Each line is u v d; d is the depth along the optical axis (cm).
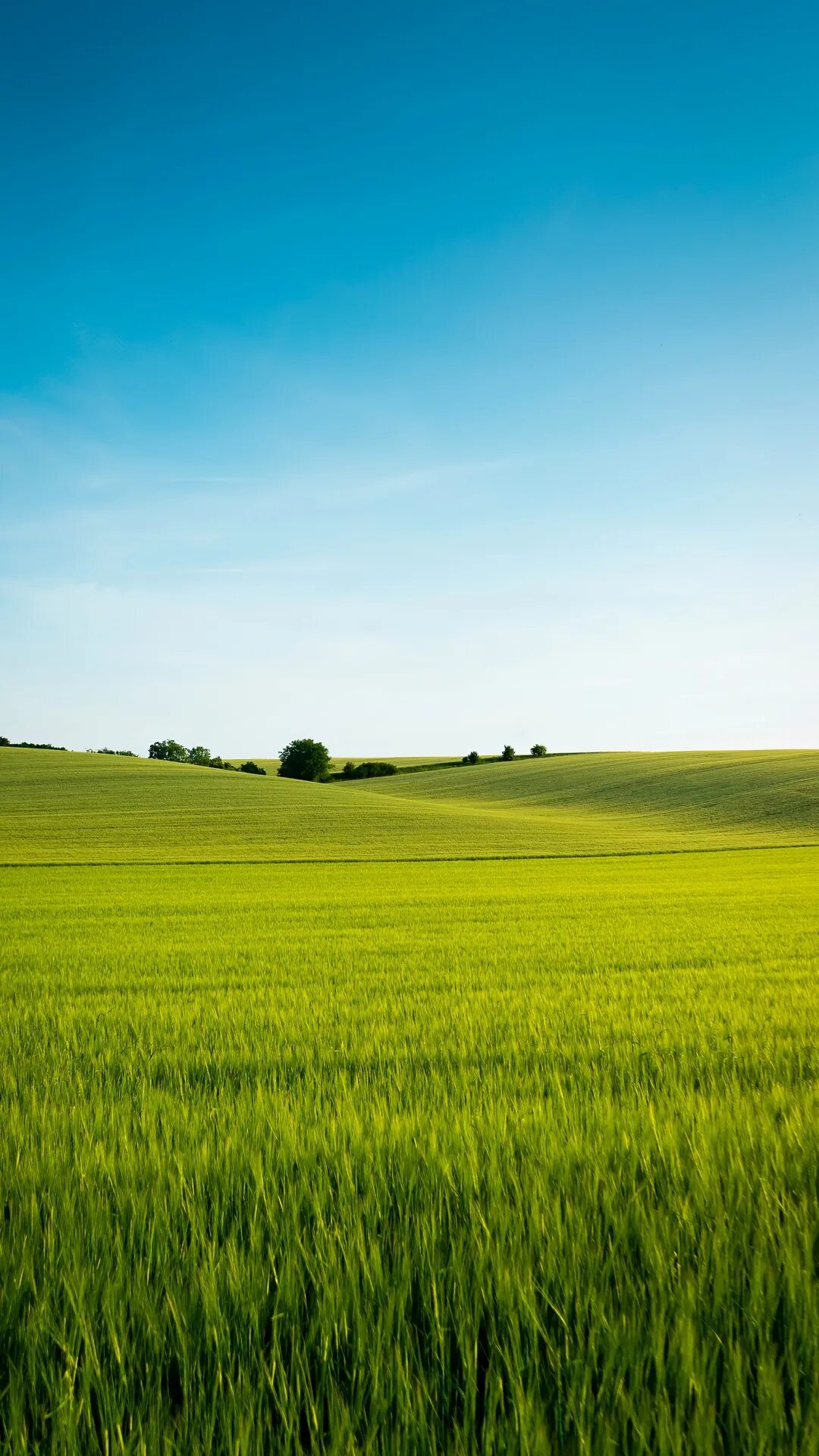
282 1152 425
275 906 2270
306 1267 312
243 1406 243
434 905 2267
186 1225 353
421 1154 420
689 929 1711
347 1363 267
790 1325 270
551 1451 232
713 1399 242
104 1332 280
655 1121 476
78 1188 387
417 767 12506
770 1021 818
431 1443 231
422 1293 293
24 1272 305
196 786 7138
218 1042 767
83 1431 240
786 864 3984
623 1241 326
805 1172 395
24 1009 953
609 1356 256
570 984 1075
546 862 4188
